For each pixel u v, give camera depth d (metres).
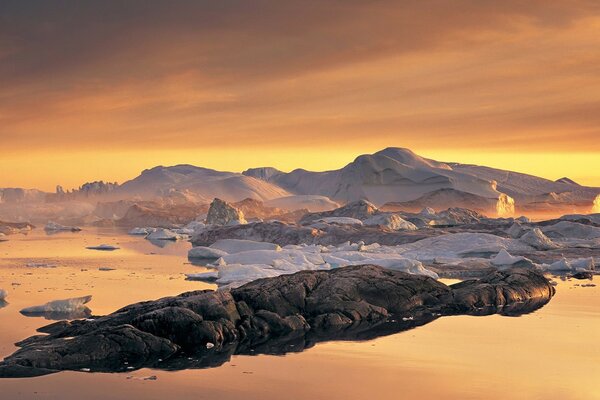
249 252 37.19
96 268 37.38
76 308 23.52
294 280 22.17
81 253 48.97
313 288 22.25
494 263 37.94
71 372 15.52
